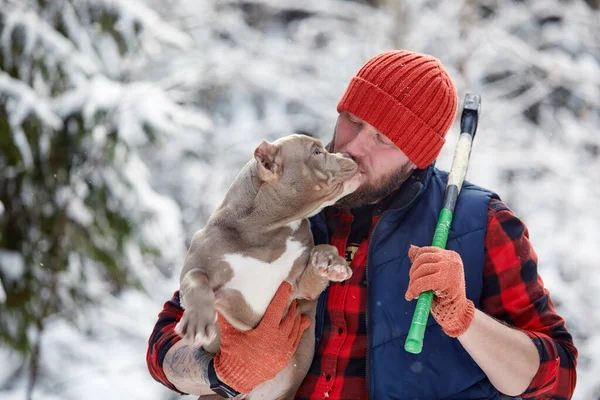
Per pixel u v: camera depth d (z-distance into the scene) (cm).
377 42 1327
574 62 1327
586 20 1365
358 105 391
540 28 1371
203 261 363
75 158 811
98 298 972
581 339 1072
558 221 1153
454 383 358
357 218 393
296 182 368
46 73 812
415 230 373
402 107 383
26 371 958
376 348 362
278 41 1415
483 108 1224
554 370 354
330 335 377
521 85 1320
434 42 1284
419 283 320
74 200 830
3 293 813
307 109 1352
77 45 845
